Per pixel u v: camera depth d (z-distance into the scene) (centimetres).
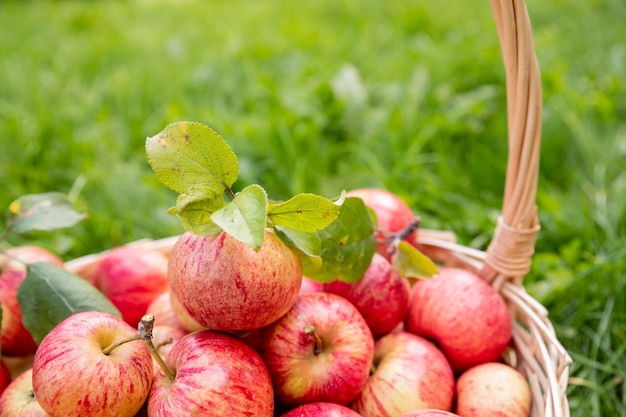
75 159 112
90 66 157
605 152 107
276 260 52
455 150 113
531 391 61
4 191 101
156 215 98
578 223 91
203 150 52
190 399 51
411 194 100
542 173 108
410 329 65
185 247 53
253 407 52
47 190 107
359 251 60
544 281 82
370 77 143
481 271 66
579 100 116
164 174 51
